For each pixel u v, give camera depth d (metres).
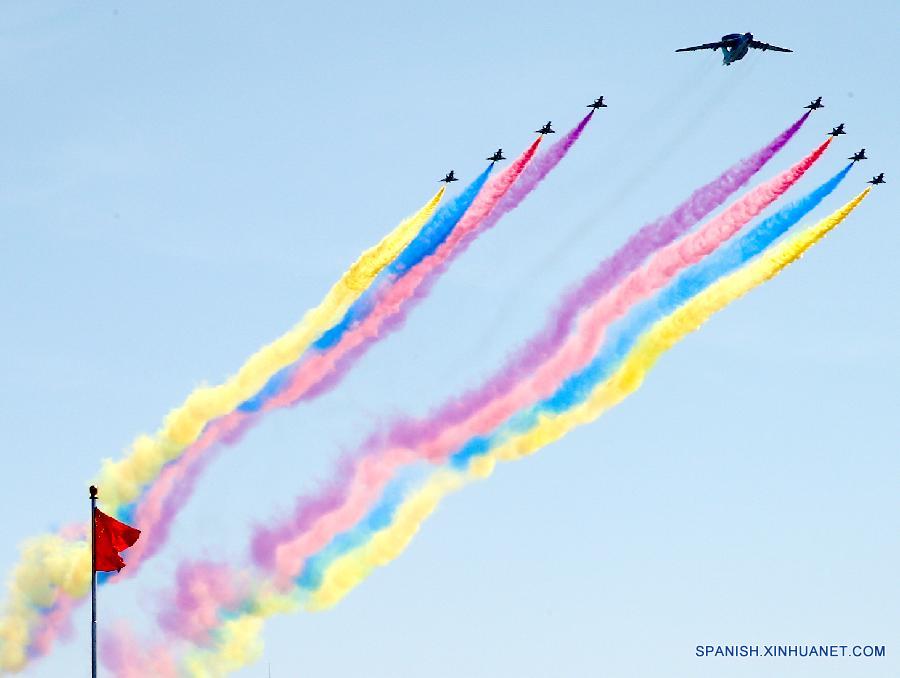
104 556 124.25
